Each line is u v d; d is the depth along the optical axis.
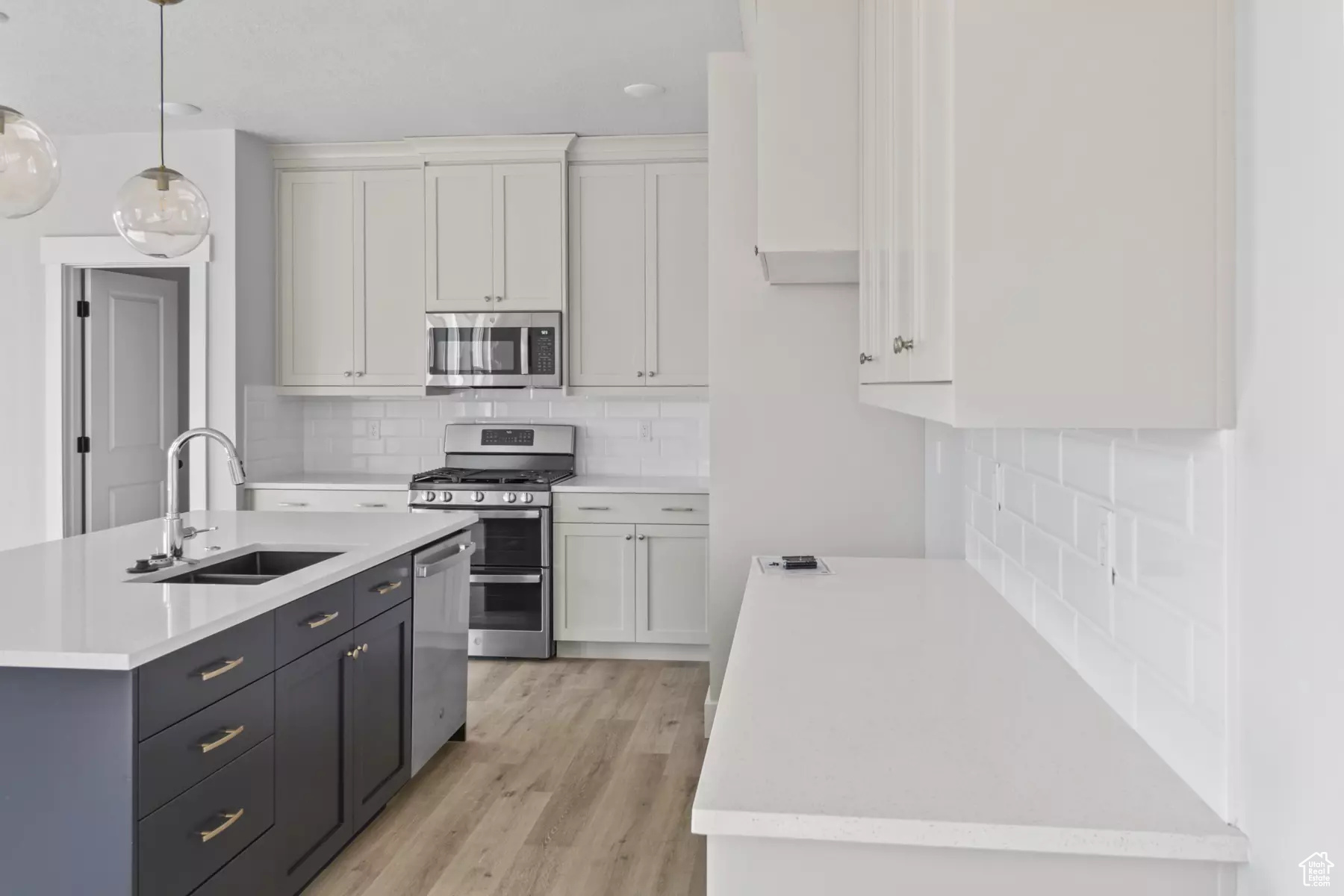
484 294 4.98
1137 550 1.45
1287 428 1.04
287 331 5.16
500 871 2.70
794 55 2.35
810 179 2.35
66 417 4.88
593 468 5.41
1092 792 1.22
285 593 2.34
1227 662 1.15
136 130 4.75
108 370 5.09
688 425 5.34
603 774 3.40
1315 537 0.98
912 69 1.51
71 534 4.90
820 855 1.17
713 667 3.55
